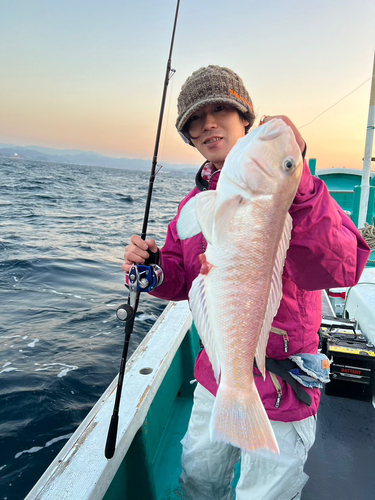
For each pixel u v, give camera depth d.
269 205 1.08
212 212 1.21
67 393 3.75
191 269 1.59
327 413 2.38
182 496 1.87
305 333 1.38
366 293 2.97
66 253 9.73
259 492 1.41
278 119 1.12
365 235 5.73
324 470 1.96
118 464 1.49
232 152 1.16
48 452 3.02
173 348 2.36
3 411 3.46
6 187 31.92
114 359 4.42
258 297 1.12
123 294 6.72
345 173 8.63
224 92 1.37
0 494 2.62
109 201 27.00
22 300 6.20
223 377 1.18
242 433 1.12
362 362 2.43
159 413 2.22
